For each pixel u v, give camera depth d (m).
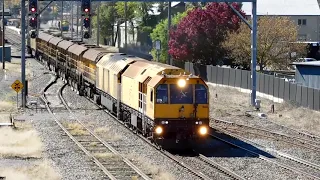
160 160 41.91
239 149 46.88
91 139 49.84
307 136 54.06
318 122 61.94
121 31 176.62
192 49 110.38
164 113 45.38
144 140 49.41
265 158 42.78
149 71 49.88
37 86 93.81
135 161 41.28
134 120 52.69
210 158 42.97
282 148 47.50
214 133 54.72
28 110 68.00
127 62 59.94
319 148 47.72
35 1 65.31
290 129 57.75
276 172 38.38
